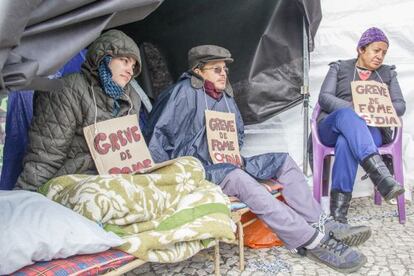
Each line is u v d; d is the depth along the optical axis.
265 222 2.29
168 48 3.35
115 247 1.68
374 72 3.18
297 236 2.29
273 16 3.08
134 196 1.84
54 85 1.27
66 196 1.84
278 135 3.64
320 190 3.03
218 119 2.69
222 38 3.21
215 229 1.88
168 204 2.00
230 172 2.33
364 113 2.96
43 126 2.09
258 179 2.55
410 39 3.72
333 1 3.75
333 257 2.31
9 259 1.37
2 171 2.28
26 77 1.06
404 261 2.42
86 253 1.59
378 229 2.94
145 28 3.37
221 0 3.15
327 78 3.18
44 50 1.15
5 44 1.02
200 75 2.73
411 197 3.62
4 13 0.98
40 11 1.10
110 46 2.21
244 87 3.19
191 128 2.66
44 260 1.48
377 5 3.74
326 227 2.47
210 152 2.60
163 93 2.68
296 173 2.57
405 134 3.77
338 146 2.79
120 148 2.27
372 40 3.06
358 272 2.29
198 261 2.45
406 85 3.76
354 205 3.50
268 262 2.41
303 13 2.94
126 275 2.29
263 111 3.19
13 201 1.61
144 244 1.69
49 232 1.49
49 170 2.08
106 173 2.21
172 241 1.76
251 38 3.14
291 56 3.11
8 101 2.31
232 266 2.38
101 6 1.20
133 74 2.40
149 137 2.54
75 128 2.18
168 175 2.06
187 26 3.26
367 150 2.62
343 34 3.75
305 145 3.16
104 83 2.25
